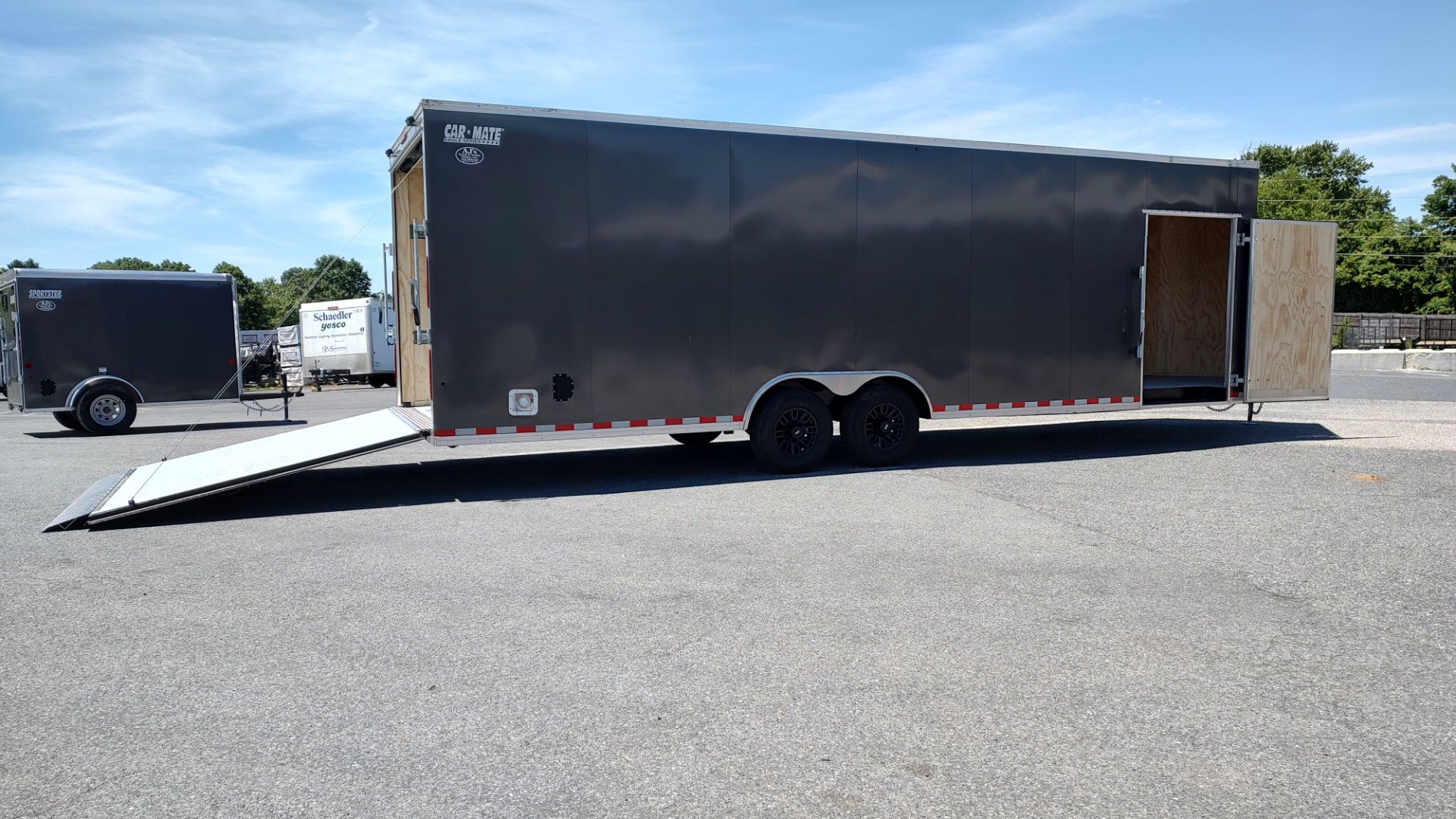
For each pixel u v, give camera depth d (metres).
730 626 4.39
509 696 3.61
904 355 9.20
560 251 8.02
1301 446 10.42
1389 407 14.93
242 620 4.59
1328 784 2.90
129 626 4.52
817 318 8.88
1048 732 3.27
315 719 3.43
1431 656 3.97
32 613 4.74
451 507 7.47
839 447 10.70
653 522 6.75
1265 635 4.23
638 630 4.36
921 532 6.31
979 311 9.44
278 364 18.78
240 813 2.77
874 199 9.01
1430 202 48.31
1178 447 10.55
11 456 11.74
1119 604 4.68
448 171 7.66
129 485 7.58
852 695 3.59
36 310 14.45
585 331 8.12
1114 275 9.95
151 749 3.20
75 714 3.49
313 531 6.64
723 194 8.50
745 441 12.04
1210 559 5.54
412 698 3.61
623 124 8.16
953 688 3.65
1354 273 48.53
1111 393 10.03
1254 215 10.48
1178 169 10.16
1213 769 3.00
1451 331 33.44
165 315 15.30
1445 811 2.74
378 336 29.56
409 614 4.64
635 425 8.34
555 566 5.54
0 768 3.07
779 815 2.73
